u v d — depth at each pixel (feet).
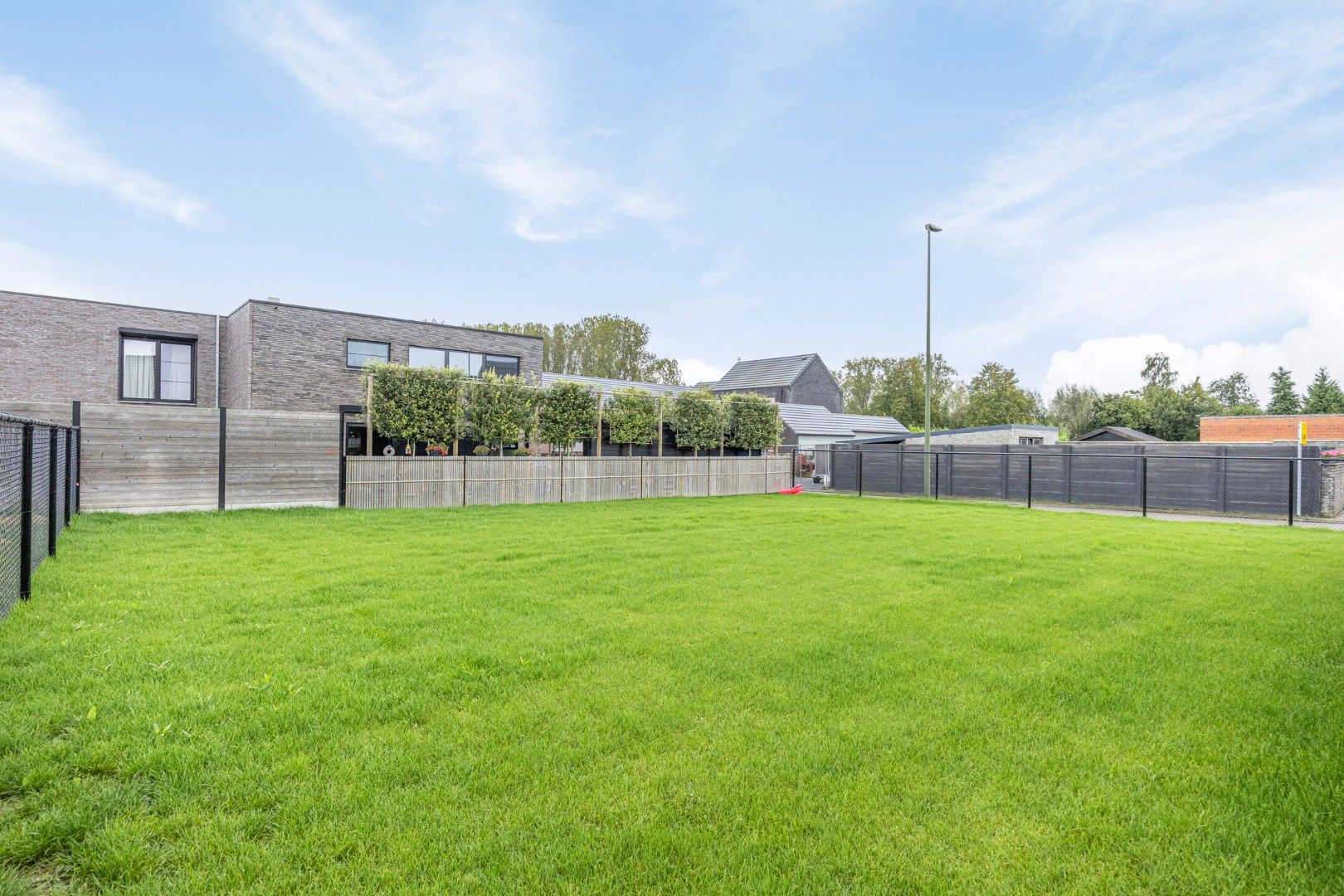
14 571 16.31
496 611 16.78
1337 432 113.19
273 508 40.96
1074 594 19.65
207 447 39.93
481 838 7.18
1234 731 10.20
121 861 6.59
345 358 63.52
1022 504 60.54
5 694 10.65
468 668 12.39
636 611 17.03
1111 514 50.26
